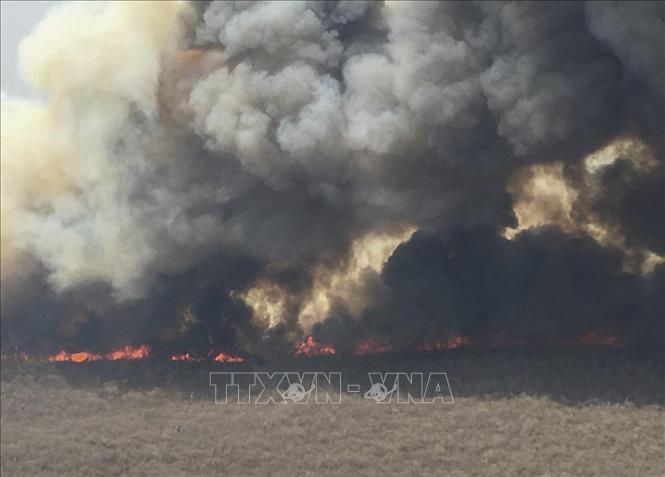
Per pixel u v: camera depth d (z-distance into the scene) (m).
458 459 127.12
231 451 132.25
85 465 131.88
